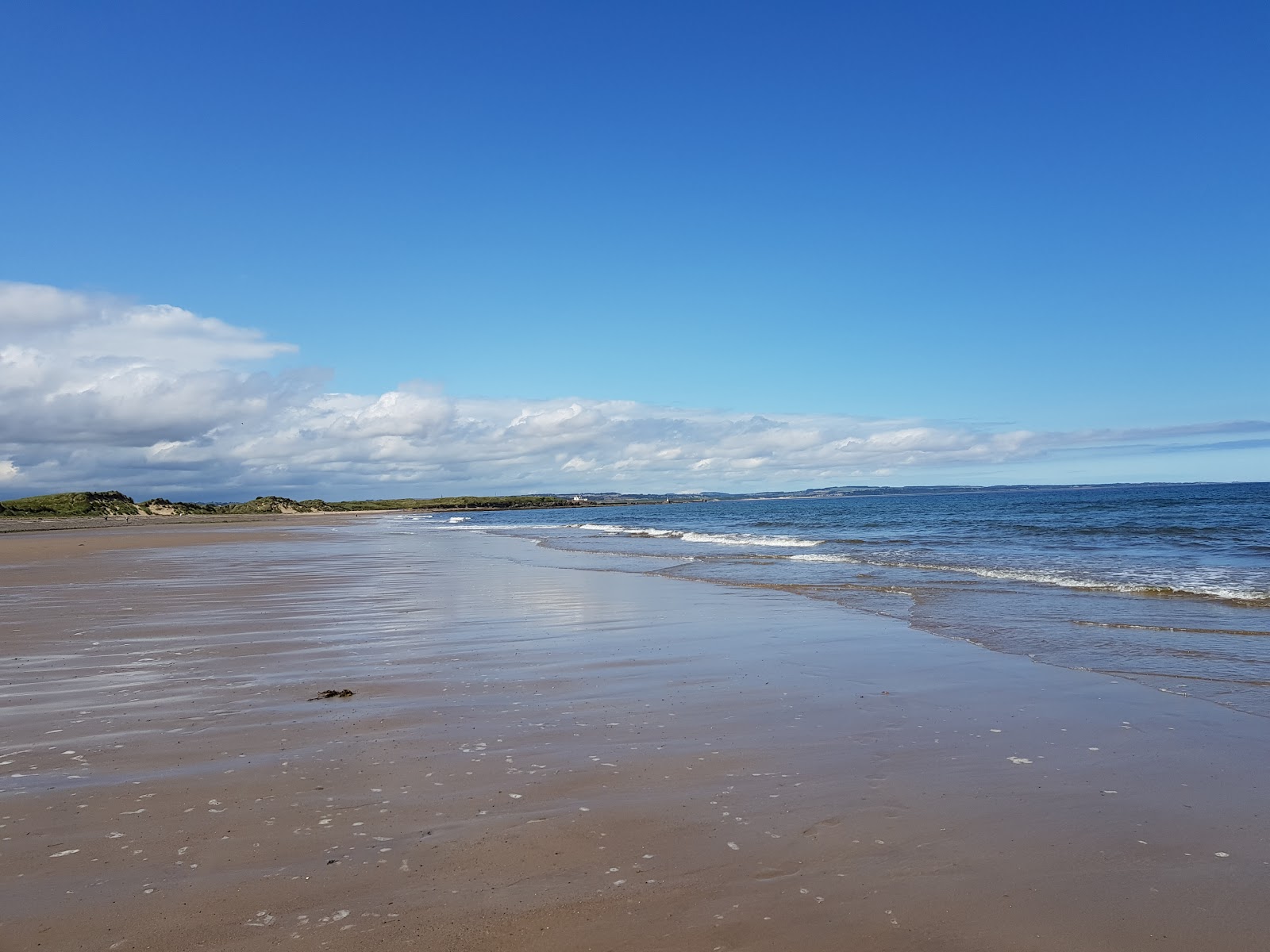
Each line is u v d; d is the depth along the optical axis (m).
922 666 8.32
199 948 3.00
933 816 4.34
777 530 44.47
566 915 3.25
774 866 3.71
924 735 5.87
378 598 14.69
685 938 3.08
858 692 7.25
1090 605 12.48
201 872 3.64
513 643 9.88
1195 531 30.84
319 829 4.12
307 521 90.44
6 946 3.02
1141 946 3.05
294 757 5.35
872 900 3.40
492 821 4.23
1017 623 10.92
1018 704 6.79
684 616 12.06
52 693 7.30
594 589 15.92
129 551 30.38
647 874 3.62
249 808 4.42
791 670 8.18
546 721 6.29
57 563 23.72
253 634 10.66
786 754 5.44
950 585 15.29
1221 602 12.59
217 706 6.79
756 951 2.99
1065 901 3.40
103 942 3.05
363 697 7.10
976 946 3.04
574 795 4.64
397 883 3.53
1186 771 5.07
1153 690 7.21
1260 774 5.01
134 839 4.00
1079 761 5.28
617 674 8.06
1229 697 6.95
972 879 3.60
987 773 5.05
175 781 4.89
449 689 7.40
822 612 12.30
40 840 4.00
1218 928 3.17
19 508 102.81
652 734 5.92
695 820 4.26
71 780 4.91
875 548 26.17
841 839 4.02
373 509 176.50
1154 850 3.91
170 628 11.16
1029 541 27.69
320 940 3.06
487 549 31.66
